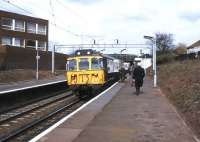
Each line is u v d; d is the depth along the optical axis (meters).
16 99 24.59
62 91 37.00
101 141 11.93
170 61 70.81
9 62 67.88
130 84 41.03
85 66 30.78
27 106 25.34
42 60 81.38
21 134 14.91
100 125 14.76
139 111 18.59
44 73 72.81
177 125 14.71
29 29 91.62
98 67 30.61
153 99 24.17
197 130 13.39
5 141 13.34
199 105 17.06
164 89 31.31
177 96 23.05
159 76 50.50
